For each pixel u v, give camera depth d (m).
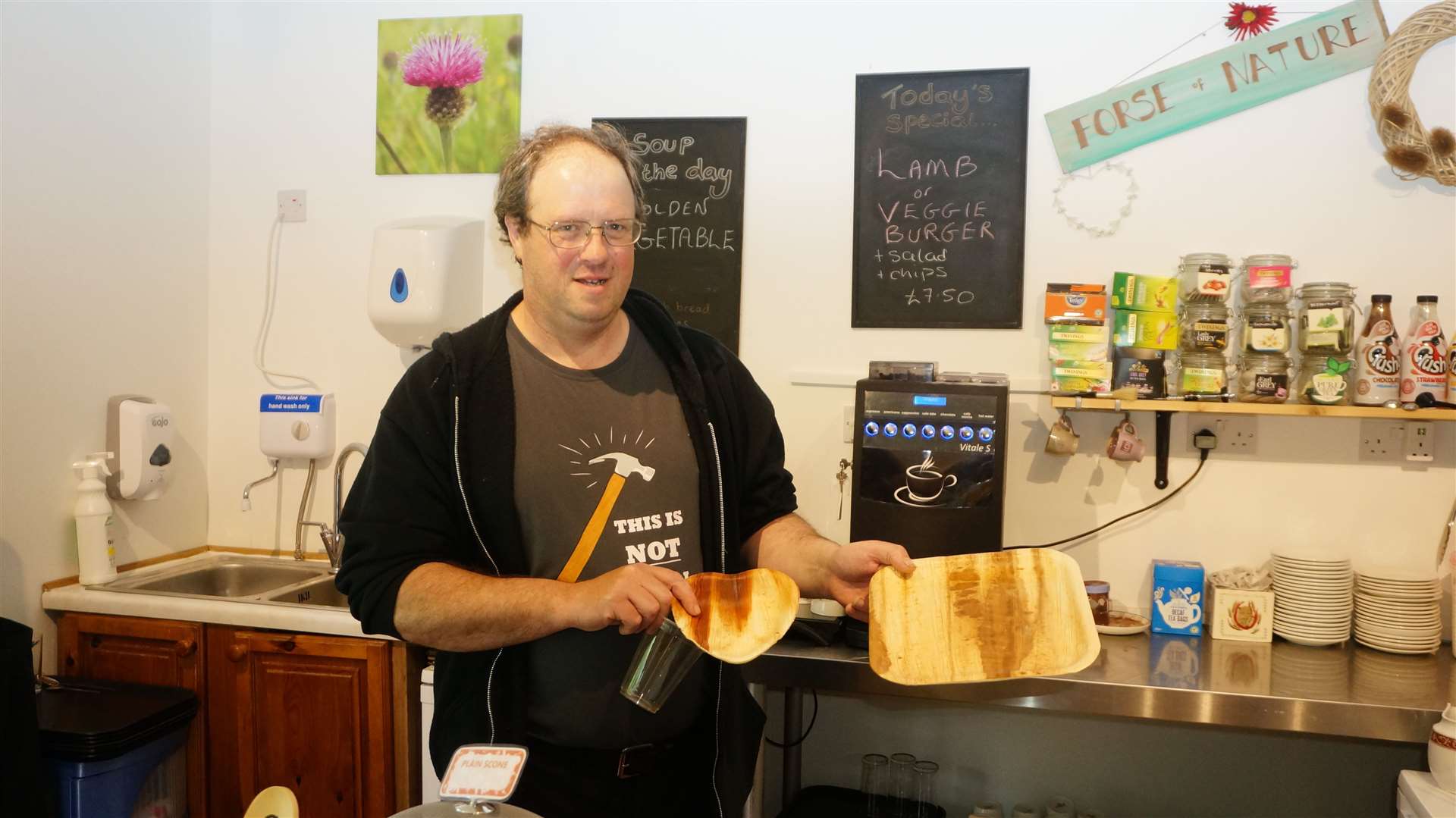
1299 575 2.16
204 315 2.85
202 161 2.82
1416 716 1.75
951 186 2.42
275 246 2.81
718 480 1.47
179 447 2.76
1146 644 2.20
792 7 2.50
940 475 2.10
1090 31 2.35
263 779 2.25
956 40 2.42
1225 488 2.33
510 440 1.38
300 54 2.78
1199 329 2.21
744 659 1.08
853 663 1.99
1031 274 2.40
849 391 2.50
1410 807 1.70
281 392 2.81
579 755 1.39
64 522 2.40
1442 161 2.15
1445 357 2.12
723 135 2.53
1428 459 2.23
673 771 1.44
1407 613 2.09
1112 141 2.35
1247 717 1.82
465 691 1.40
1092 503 2.39
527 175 1.34
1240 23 2.28
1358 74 2.24
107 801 1.99
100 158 2.47
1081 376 2.25
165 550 2.71
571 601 1.19
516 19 2.64
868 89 2.46
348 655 2.19
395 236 2.49
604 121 2.60
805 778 2.62
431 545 1.34
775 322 2.54
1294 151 2.27
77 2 2.39
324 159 2.77
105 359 2.50
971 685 1.95
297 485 2.80
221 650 2.26
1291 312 2.29
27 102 2.28
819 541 1.44
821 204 2.50
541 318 1.39
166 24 2.67
